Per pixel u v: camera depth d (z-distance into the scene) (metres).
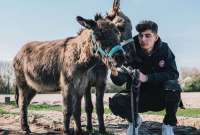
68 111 8.09
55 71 8.41
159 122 10.16
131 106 6.15
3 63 25.72
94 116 11.94
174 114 6.54
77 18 7.37
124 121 10.69
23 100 9.31
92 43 7.51
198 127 9.78
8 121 10.55
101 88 9.03
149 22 6.38
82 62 7.89
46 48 8.78
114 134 8.91
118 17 9.26
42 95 26.61
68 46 8.25
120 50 6.90
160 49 6.51
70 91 8.06
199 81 27.59
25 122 9.22
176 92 6.42
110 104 6.79
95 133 9.04
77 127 8.44
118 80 6.44
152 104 6.72
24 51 9.24
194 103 18.23
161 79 6.32
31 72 8.90
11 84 25.83
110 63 6.91
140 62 6.64
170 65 6.51
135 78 6.05
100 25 7.19
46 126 9.76
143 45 6.43
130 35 9.34
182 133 8.82
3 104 17.42
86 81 8.19
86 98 9.28
